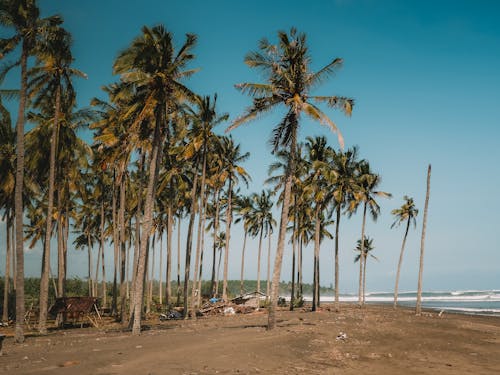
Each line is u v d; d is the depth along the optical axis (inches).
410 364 562.9
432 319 1341.0
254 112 832.9
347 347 682.8
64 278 1428.4
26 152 1134.4
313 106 792.9
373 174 1776.6
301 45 808.3
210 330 863.1
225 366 481.7
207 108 1204.5
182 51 851.4
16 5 772.0
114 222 1409.9
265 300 2117.4
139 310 805.2
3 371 439.8
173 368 457.7
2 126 1210.6
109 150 1157.1
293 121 837.8
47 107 1016.2
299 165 1558.8
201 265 1836.9
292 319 1167.0
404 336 859.4
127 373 429.1
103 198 1611.7
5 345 685.9
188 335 759.1
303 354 590.9
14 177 1224.2
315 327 920.3
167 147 1263.5
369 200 1763.0
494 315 1838.1
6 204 1368.1
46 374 421.7
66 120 1030.4
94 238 2349.9
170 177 1352.1
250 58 805.2
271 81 820.0
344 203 1573.6
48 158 1087.0
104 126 1154.7
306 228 2224.4
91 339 741.3
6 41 768.9
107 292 3134.8
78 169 1206.3
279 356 563.5
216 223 1861.5
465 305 3346.5
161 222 2038.6
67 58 916.0
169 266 1683.1
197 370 454.3
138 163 1381.6
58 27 831.7
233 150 1706.4
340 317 1279.5
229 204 1779.0
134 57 808.3
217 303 1697.8
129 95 858.8
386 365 549.0
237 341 665.0
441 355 647.8
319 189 1519.4
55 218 1676.9
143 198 1610.5
